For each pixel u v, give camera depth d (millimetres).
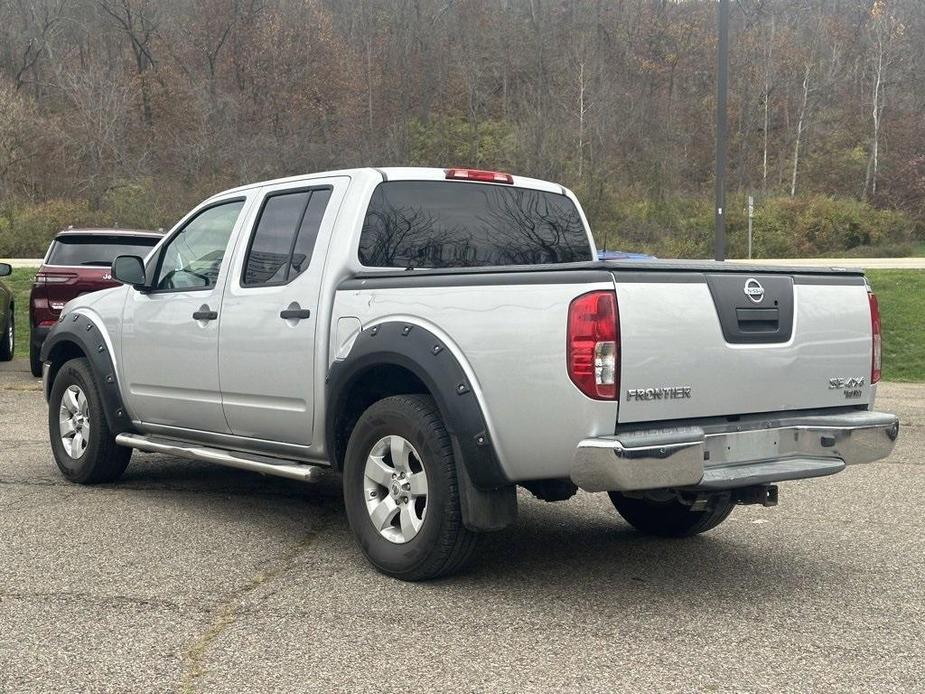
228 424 6008
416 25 67688
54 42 65188
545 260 6055
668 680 3699
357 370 4996
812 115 68000
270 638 4094
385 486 4984
